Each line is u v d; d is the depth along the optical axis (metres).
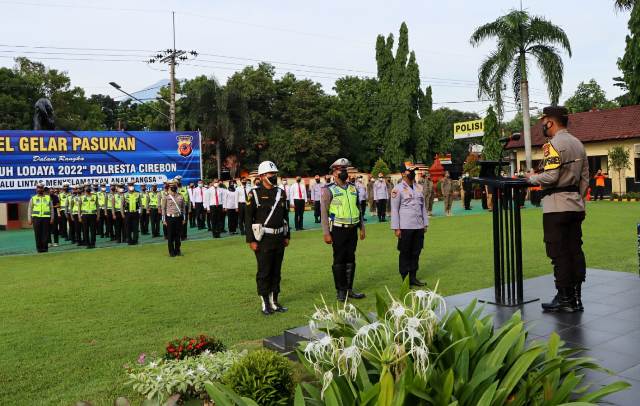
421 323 2.68
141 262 11.56
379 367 2.60
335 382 2.47
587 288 5.75
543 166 4.94
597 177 27.58
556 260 4.82
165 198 12.27
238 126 36.16
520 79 26.23
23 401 4.14
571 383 2.50
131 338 5.76
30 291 8.55
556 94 25.58
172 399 3.17
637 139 29.81
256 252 6.71
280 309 6.77
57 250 14.98
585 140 31.53
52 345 5.56
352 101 47.97
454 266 9.48
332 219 7.21
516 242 5.18
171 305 7.25
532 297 5.43
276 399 3.06
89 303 7.51
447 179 21.66
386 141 45.97
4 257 13.48
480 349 2.75
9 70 38.72
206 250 13.31
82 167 21.69
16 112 38.09
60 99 42.25
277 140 39.25
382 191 20.83
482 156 33.06
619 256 9.55
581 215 4.77
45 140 21.09
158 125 43.75
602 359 3.63
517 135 5.31
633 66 26.67
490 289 5.97
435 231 15.48
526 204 26.00
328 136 41.78
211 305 7.20
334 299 7.33
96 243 16.61
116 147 22.19
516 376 2.50
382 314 3.08
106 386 4.40
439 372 2.61
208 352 4.01
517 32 25.47
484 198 24.30
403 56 45.38
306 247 13.03
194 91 35.47
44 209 14.47
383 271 9.34
